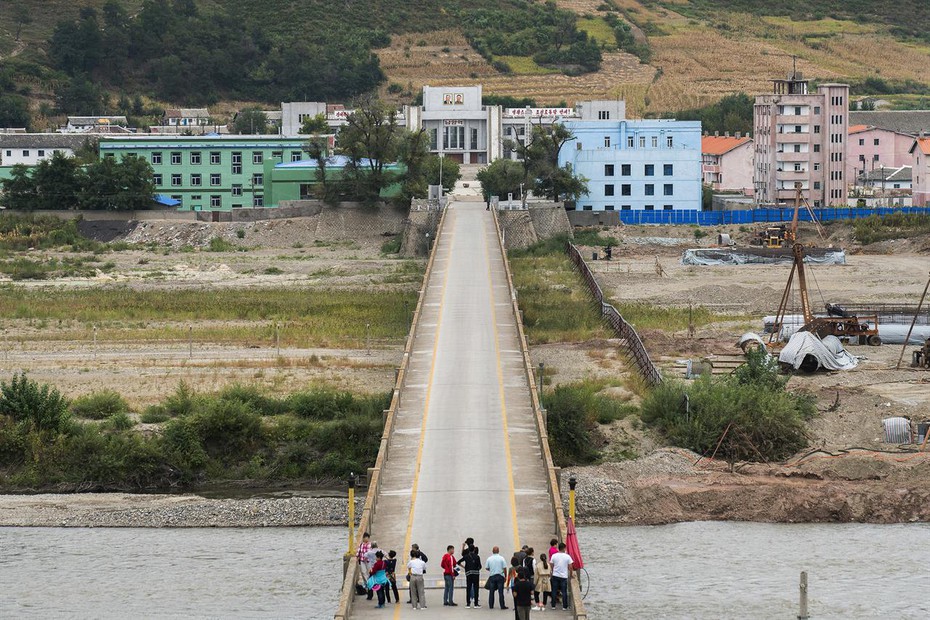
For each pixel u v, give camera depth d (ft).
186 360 527.81
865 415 436.76
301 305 642.22
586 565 329.72
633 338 527.81
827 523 367.04
